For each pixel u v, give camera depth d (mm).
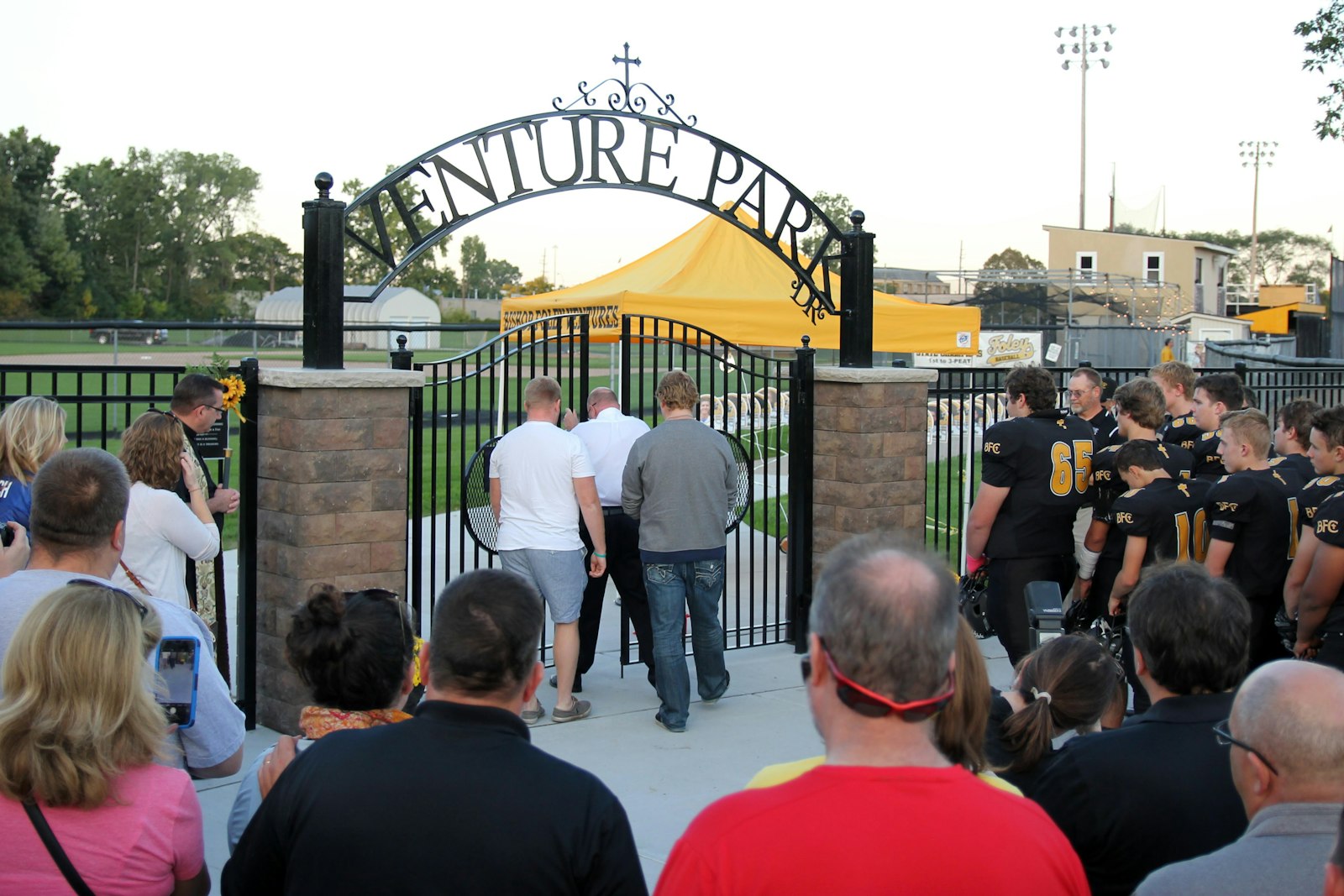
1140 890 2086
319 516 5457
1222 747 2611
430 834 2068
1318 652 4895
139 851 2350
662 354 20188
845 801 1776
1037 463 6059
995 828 1776
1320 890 1947
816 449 7512
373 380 5523
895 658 1802
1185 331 29141
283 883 2209
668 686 5879
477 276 97000
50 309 66125
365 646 2475
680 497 5891
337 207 5570
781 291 10133
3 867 2279
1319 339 21141
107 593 2412
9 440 4223
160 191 79062
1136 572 5484
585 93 6477
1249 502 5277
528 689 2330
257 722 5789
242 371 5645
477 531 6578
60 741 2258
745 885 1737
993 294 34906
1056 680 3014
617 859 2166
